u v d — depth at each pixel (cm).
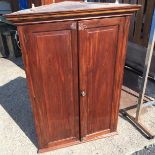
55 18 188
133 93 387
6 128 316
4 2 613
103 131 286
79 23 197
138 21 425
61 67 217
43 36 196
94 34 208
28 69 209
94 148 272
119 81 249
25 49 198
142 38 426
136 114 307
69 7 206
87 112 256
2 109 362
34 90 222
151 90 402
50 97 231
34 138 295
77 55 214
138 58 443
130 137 289
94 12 192
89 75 230
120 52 229
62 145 272
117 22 210
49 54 206
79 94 238
